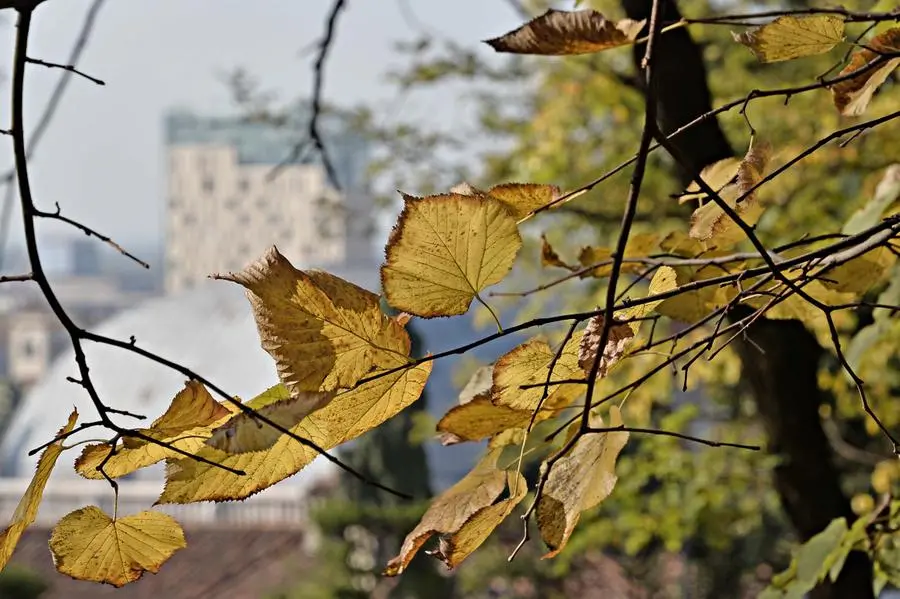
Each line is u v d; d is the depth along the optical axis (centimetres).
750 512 635
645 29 150
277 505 1788
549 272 698
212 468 141
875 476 451
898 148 481
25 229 139
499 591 1271
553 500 146
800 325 296
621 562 1205
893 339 317
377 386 141
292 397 138
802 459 345
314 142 286
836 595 275
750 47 152
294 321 139
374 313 140
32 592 1316
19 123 142
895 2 179
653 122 132
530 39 147
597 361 136
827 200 540
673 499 578
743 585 1065
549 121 818
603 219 581
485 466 150
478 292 142
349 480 1528
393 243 141
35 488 138
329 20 271
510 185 149
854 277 170
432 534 147
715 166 162
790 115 617
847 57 157
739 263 167
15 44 143
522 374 147
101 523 143
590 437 147
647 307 146
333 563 1334
